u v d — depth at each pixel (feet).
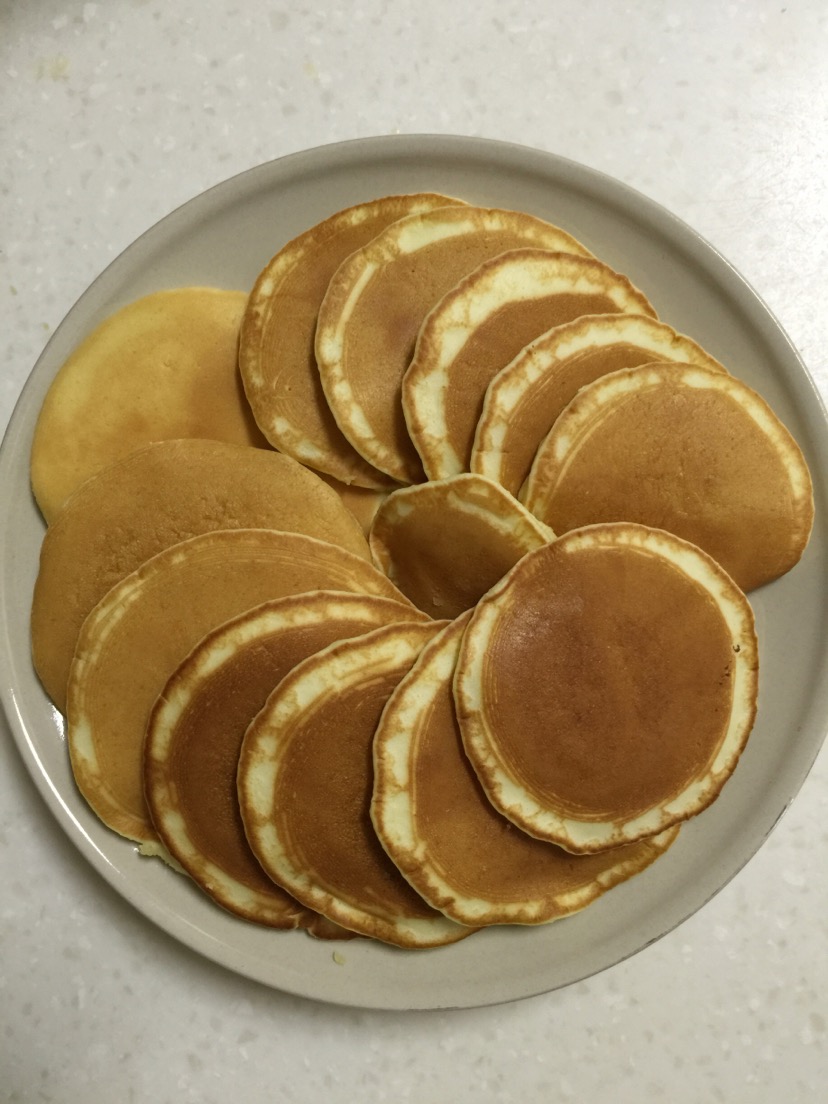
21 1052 1.20
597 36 1.24
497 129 1.24
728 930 1.21
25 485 1.09
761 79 1.24
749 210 1.23
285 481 1.04
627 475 1.00
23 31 1.24
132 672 1.03
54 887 1.19
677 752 0.99
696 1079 1.20
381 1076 1.20
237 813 1.01
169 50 1.24
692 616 0.99
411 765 0.95
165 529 1.04
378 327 1.04
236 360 1.09
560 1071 1.20
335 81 1.24
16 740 1.06
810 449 1.06
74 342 1.09
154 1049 1.19
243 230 1.10
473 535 0.98
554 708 0.96
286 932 1.06
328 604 0.99
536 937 1.06
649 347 1.04
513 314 1.02
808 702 1.07
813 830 1.21
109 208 1.23
